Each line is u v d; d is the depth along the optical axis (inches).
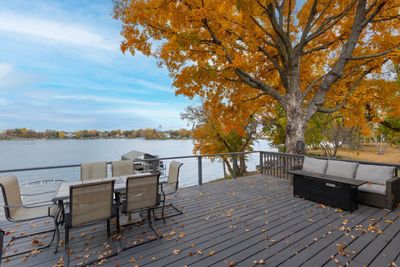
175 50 236.7
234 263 88.0
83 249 102.0
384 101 297.9
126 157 383.2
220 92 303.0
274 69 315.6
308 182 173.8
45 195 155.8
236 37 245.4
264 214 143.3
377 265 83.9
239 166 554.6
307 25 248.7
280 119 461.1
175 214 144.7
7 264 90.5
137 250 100.3
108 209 104.8
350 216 136.7
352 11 261.0
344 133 569.6
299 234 112.7
